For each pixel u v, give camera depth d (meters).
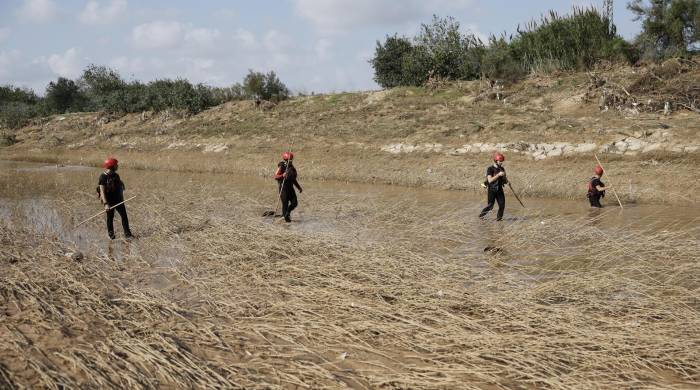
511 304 6.17
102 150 35.94
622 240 9.45
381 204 14.79
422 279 7.26
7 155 36.69
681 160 18.02
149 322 6.06
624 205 15.05
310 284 7.27
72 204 14.87
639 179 17.44
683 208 14.18
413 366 4.96
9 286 7.11
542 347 5.19
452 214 12.93
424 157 24.12
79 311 6.34
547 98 27.27
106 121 42.84
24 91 58.66
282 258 8.78
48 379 4.58
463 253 9.22
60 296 6.90
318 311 6.34
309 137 29.88
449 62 34.53
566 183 17.61
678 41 26.78
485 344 5.28
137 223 12.35
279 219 13.12
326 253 8.66
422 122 27.89
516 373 4.81
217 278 7.71
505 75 30.75
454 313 6.21
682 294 6.56
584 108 25.12
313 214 13.80
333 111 33.50
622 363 4.96
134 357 5.07
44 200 15.98
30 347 5.29
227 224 11.14
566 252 9.12
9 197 16.69
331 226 12.04
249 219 11.74
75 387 4.50
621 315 6.13
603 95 24.67
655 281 7.11
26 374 4.78
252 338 5.71
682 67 25.03
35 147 39.50
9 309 6.43
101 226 12.04
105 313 6.31
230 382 4.64
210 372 4.83
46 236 10.66
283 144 29.72
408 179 20.66
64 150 37.38
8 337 5.49
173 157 31.61
